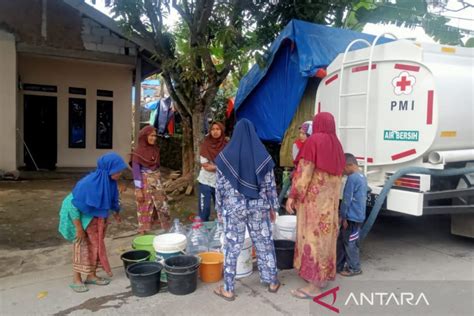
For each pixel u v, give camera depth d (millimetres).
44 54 10977
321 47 6535
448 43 9477
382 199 4656
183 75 7242
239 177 3836
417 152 4742
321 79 6172
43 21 10852
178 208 7441
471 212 5090
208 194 5824
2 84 10414
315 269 3967
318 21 8141
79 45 11258
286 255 4727
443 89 4641
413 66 4750
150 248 4645
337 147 3963
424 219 7090
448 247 5598
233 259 3947
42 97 12500
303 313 3693
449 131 4707
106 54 11539
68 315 3623
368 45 5953
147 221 5785
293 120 6867
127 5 7414
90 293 4066
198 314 3660
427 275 4582
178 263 4242
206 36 7484
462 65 5008
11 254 5148
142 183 5742
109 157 4121
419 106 4711
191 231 4871
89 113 13023
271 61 6988
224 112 11898
